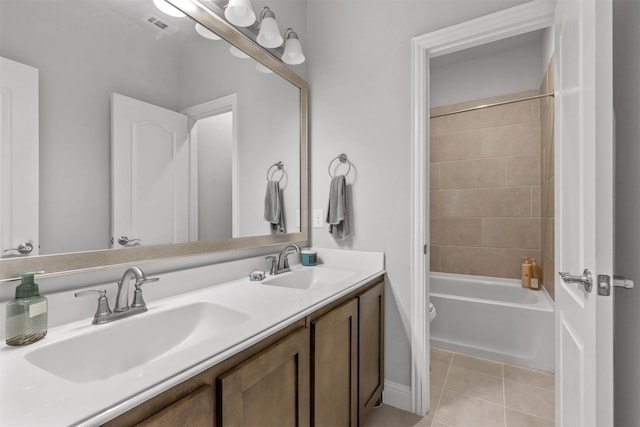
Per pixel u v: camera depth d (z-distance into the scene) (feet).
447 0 5.24
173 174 3.99
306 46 6.69
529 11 4.59
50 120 2.90
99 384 1.87
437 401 5.80
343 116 6.25
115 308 3.12
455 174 9.98
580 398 3.11
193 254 4.22
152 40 3.76
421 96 5.40
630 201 3.06
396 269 5.69
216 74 4.56
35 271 2.78
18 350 2.36
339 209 6.00
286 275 5.27
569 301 3.59
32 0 2.79
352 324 4.43
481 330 7.63
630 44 3.06
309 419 3.48
